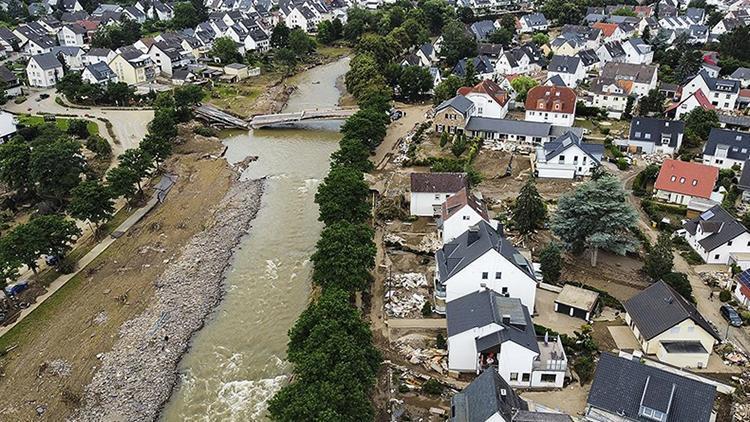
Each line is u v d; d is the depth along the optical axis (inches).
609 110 5625.0
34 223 3088.1
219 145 5196.9
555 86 5423.2
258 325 2802.7
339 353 2038.6
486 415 1823.3
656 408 1908.2
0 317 2795.3
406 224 3612.2
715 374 2285.9
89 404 2314.2
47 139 4611.2
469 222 3157.0
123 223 3745.1
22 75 6973.4
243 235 3644.2
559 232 3134.8
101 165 4534.9
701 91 5423.2
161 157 4586.6
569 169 4222.4
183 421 2237.9
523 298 2662.4
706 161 4347.9
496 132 4982.8
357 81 6259.8
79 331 2731.3
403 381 2305.6
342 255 2682.1
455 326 2342.5
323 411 1790.1
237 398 2341.3
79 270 3208.7
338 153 4138.8
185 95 5625.0
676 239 3309.5
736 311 2645.2
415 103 6328.7
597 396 2010.3
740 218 3496.6
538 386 2265.0
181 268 3262.8
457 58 7500.0
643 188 3959.2
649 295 2541.8
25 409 2279.8
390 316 2711.6
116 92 6003.9
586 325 2586.1
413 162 4557.1
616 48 7337.6
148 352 2608.3
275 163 4810.5
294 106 6289.4
